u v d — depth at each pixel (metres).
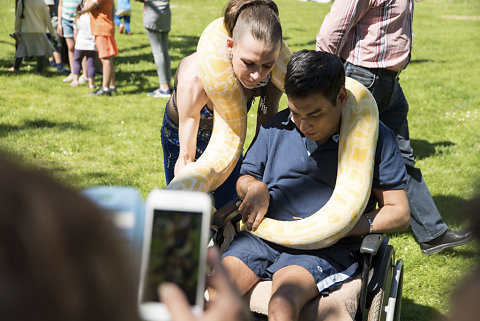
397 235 5.18
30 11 10.50
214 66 3.35
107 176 6.21
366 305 2.95
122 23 16.62
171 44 15.27
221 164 3.39
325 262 2.90
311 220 2.91
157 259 1.07
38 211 0.53
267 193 3.03
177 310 0.83
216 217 3.02
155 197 1.11
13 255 0.53
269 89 3.67
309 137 2.91
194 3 24.20
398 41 4.33
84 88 10.09
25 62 12.00
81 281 0.54
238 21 3.11
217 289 1.00
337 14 4.18
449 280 4.43
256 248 3.02
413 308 4.15
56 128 7.79
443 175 6.56
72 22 10.34
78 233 0.55
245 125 3.54
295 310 2.60
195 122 3.54
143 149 7.18
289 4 26.56
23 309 0.52
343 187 2.90
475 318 0.66
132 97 9.64
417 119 8.98
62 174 0.60
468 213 0.76
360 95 3.06
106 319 0.55
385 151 3.01
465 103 9.98
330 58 2.78
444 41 17.16
